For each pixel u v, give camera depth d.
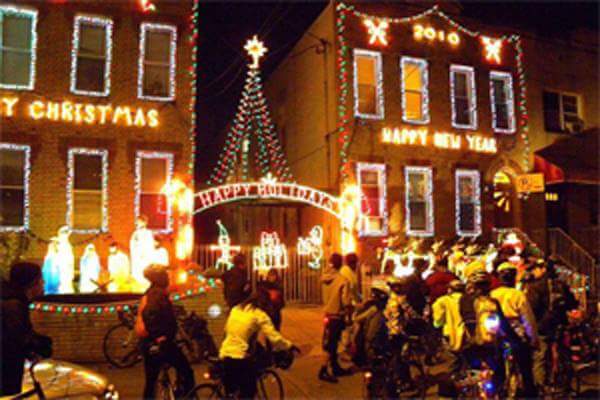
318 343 11.99
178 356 6.66
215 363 6.05
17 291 4.65
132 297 11.59
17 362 4.34
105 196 14.58
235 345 5.93
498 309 6.57
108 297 11.45
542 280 8.12
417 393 8.00
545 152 19.78
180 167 15.26
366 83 17.91
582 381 8.95
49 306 10.62
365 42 17.78
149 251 13.77
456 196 18.42
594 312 12.57
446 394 6.68
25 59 14.32
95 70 14.91
